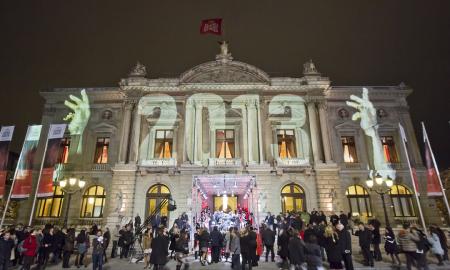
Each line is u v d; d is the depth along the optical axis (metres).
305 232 15.68
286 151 29.77
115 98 31.80
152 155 29.47
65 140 30.89
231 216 22.64
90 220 27.67
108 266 16.61
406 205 28.31
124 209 26.77
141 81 30.89
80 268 16.19
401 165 29.30
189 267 15.70
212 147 29.34
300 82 31.27
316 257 11.20
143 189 27.83
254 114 29.95
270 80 31.12
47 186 25.30
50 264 17.08
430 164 25.16
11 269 15.96
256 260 15.12
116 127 30.70
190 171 27.80
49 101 31.83
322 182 27.53
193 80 31.08
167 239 13.07
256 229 20.06
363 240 15.46
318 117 30.19
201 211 25.30
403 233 14.23
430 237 16.33
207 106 30.31
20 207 28.33
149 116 30.47
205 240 16.64
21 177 28.34
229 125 30.19
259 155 28.56
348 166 29.33
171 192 27.56
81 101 31.72
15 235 17.03
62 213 28.00
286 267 14.95
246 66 31.44
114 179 27.81
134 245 20.86
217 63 31.55
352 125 30.62
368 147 30.05
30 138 29.53
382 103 31.55
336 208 26.58
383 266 15.20
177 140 29.75
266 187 27.31
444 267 14.93
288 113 30.48
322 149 29.16
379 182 22.66
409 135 30.42
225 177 23.94
